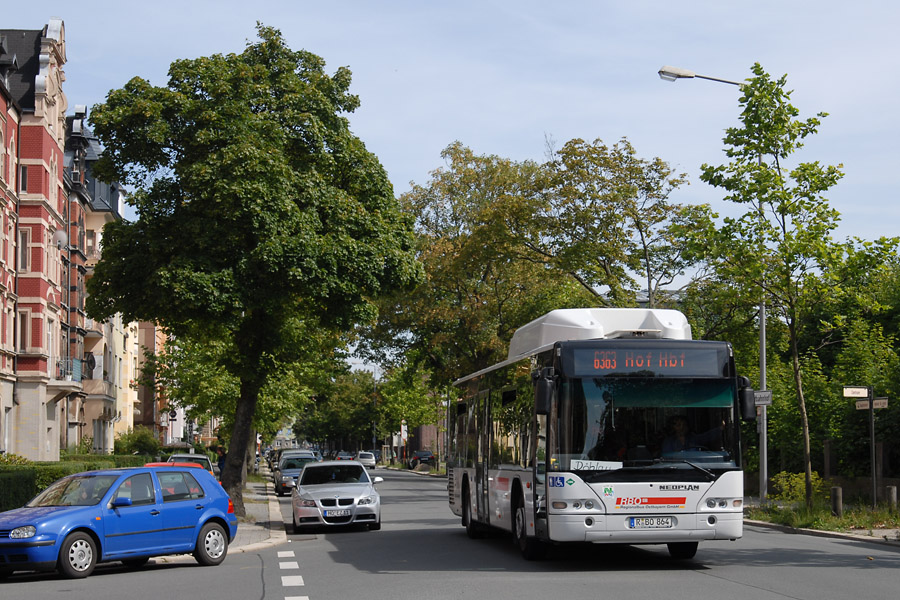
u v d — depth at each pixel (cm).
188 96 2333
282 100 2394
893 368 2816
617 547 1808
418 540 2011
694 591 1166
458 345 4688
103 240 2359
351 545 1925
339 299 2388
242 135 2266
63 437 4772
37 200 4166
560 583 1250
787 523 2278
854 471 2862
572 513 1359
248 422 2517
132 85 2348
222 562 1652
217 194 2184
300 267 2262
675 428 1391
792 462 3183
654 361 1408
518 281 4562
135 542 1523
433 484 5428
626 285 3178
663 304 3219
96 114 2308
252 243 2309
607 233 3073
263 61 2459
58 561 1427
